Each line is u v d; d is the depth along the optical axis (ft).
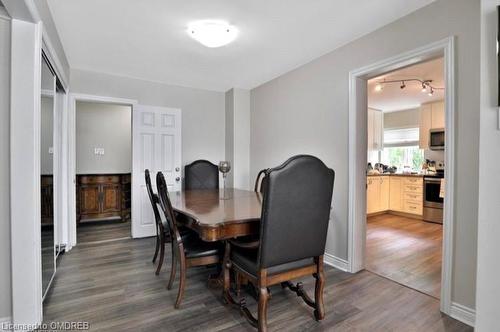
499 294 4.43
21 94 5.31
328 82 9.37
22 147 5.31
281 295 6.86
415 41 6.73
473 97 5.64
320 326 5.55
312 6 6.66
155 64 10.69
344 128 8.72
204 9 6.81
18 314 5.27
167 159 12.98
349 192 8.49
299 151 10.75
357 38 8.28
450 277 5.96
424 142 16.94
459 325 5.61
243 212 6.03
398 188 17.01
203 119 14.32
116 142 16.26
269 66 10.82
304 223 5.16
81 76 11.21
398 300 6.64
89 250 10.48
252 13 7.00
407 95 15.14
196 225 5.57
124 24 7.56
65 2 6.49
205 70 11.37
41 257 6.09
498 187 4.45
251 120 14.23
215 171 12.88
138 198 12.28
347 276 8.09
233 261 5.93
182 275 6.23
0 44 5.25
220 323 5.64
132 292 6.98
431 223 15.02
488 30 4.54
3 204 5.28
